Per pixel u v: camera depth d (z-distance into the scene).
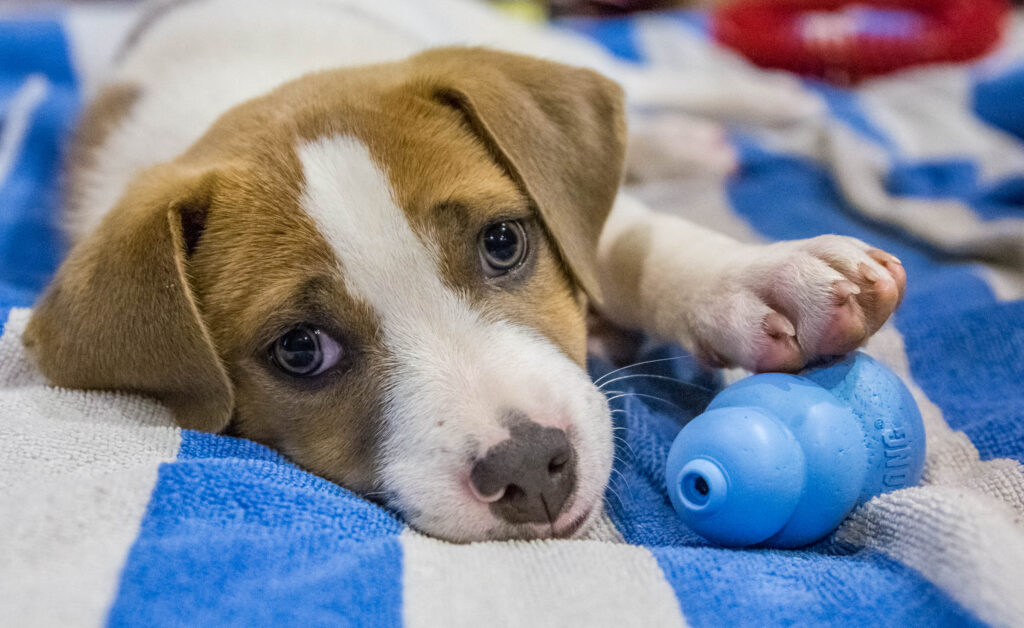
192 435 0.40
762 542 0.38
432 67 0.45
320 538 0.36
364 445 0.40
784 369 0.41
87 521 0.36
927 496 0.37
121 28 0.80
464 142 0.43
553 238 0.43
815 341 0.40
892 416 0.38
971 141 0.66
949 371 0.45
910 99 0.72
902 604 0.35
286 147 0.42
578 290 0.44
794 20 0.86
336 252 0.40
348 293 0.40
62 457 0.38
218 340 0.41
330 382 0.41
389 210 0.41
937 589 0.35
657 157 0.66
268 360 0.41
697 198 0.61
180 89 0.52
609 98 0.47
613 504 0.41
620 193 0.51
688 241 0.45
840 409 0.38
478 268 0.42
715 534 0.38
